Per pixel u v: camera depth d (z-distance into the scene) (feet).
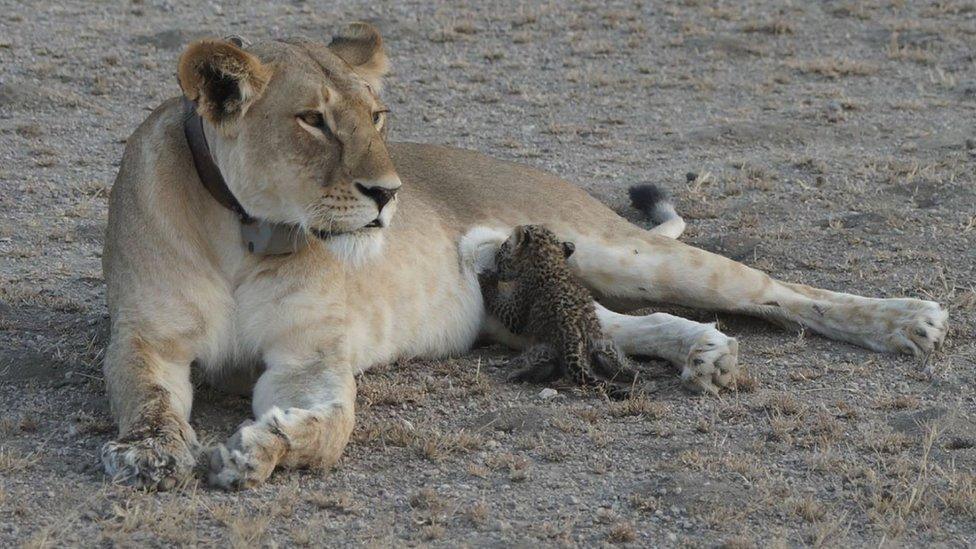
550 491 26.66
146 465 25.72
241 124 28.14
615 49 77.41
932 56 75.31
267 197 28.58
